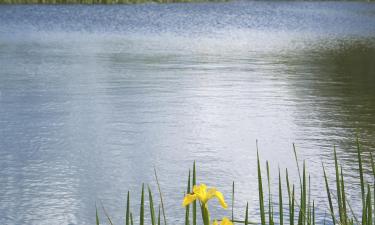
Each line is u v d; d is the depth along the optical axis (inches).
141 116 452.1
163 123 432.8
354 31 1366.9
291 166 336.5
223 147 374.6
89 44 997.2
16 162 342.3
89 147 372.5
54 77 629.9
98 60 776.3
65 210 276.2
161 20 1563.7
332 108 483.5
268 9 2119.8
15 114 457.1
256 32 1320.1
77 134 401.4
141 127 420.5
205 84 591.8
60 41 1041.5
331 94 544.4
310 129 416.5
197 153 362.3
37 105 488.7
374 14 1956.2
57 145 376.2
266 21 1635.1
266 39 1153.4
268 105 495.8
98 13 1711.4
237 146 377.1
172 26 1413.6
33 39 1069.1
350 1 2770.7
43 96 526.0
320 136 397.7
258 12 1962.4
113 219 266.7
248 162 344.8
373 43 1075.9
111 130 412.2
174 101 508.4
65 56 818.2
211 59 806.5
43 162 343.0
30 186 305.1
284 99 521.3
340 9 2192.4
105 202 285.3
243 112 470.0
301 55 871.1
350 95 540.1
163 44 1016.9
